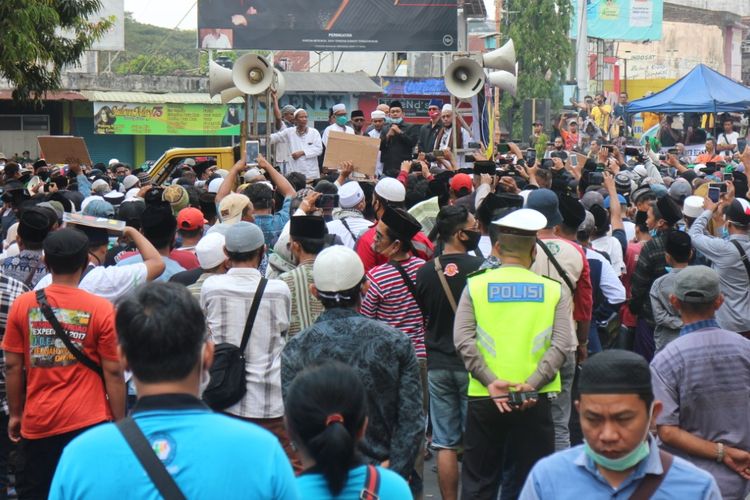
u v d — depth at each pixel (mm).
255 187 10578
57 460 7012
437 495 9211
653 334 9938
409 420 6191
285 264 8625
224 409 7070
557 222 8531
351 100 42250
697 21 94000
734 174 15195
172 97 44875
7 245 11258
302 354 6176
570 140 31000
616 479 4352
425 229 11297
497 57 20984
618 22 75375
